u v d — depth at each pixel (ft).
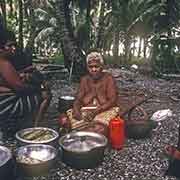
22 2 44.16
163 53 35.04
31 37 42.14
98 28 40.04
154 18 42.04
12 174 9.90
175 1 35.58
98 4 44.93
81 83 13.94
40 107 13.53
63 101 16.60
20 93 13.05
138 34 46.37
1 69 12.30
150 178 10.43
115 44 45.73
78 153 10.55
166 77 31.78
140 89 25.21
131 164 11.43
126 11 45.62
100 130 12.49
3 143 12.71
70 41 26.63
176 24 38.78
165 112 16.33
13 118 13.20
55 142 11.75
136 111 17.46
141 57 48.75
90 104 13.75
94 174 10.61
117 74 33.76
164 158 11.89
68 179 10.23
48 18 50.24
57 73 29.55
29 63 13.99
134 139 13.78
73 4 42.88
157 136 14.24
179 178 10.44
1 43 12.77
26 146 10.85
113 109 13.46
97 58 13.55
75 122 13.03
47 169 10.22
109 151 12.50
